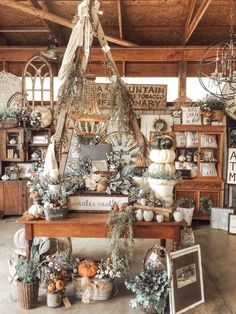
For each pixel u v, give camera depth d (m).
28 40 6.95
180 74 6.62
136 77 6.86
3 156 6.36
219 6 5.94
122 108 3.63
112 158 4.68
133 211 3.28
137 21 6.42
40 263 3.24
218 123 6.08
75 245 4.87
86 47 3.38
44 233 3.27
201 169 6.17
